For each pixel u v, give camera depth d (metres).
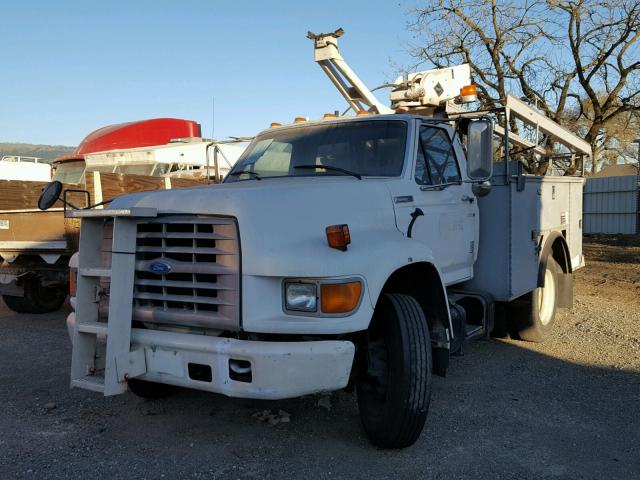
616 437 4.29
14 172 19.53
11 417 4.64
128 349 3.80
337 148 5.06
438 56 16.81
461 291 5.84
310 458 3.92
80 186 8.04
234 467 3.79
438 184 5.10
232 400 5.01
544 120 7.51
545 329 6.96
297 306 3.54
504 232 5.79
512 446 4.13
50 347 6.80
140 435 4.29
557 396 5.15
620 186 24.42
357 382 4.09
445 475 3.70
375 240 3.97
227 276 3.60
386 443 3.96
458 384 5.47
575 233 8.20
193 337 3.67
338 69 6.80
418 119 5.09
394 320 3.89
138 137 15.26
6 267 8.14
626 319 8.27
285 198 3.76
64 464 3.82
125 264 3.78
